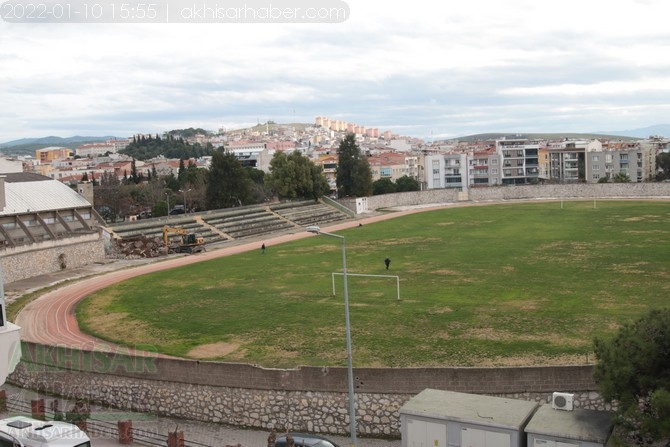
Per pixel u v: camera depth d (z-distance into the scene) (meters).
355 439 33.84
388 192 191.12
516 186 178.12
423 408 31.81
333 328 54.09
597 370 30.95
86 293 76.69
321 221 149.00
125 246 111.81
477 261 83.25
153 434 38.44
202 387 40.78
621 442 27.44
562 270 74.19
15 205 97.38
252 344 50.88
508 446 29.58
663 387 28.69
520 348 46.06
